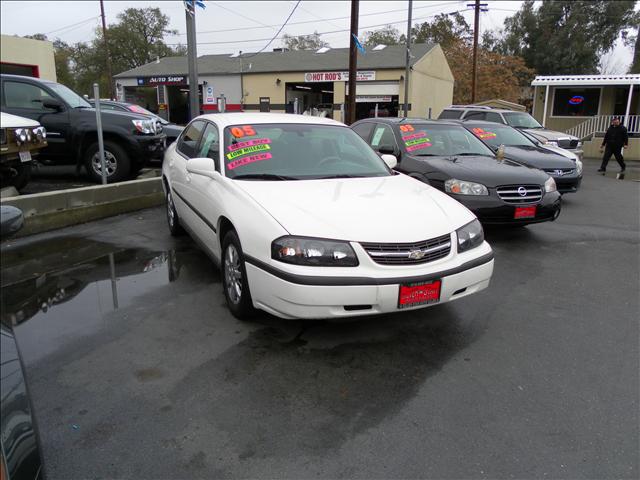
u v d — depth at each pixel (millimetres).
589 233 7000
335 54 34656
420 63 30219
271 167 4309
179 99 38812
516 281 4961
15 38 19203
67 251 5641
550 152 9070
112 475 2289
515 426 2670
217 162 4434
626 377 3172
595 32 42500
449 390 3004
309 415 2744
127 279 4773
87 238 6207
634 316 4133
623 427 2668
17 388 1780
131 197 7711
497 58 41344
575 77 23109
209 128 5070
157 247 5852
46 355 3332
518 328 3871
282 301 3240
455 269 3404
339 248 3188
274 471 2330
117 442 2506
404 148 6914
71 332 3666
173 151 6195
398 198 3828
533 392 2992
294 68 32219
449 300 3459
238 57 37469
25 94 8797
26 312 4008
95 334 3641
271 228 3332
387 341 3613
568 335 3764
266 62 34781
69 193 6762
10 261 5285
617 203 9617
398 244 3260
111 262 5273
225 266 4008
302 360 3322
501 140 9484
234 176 4176
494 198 5848
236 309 3850
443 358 3389
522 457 2436
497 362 3346
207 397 2896
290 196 3707
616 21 41656
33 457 1818
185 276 4871
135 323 3828
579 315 4141
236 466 2357
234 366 3234
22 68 19703
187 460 2393
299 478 2289
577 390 3021
